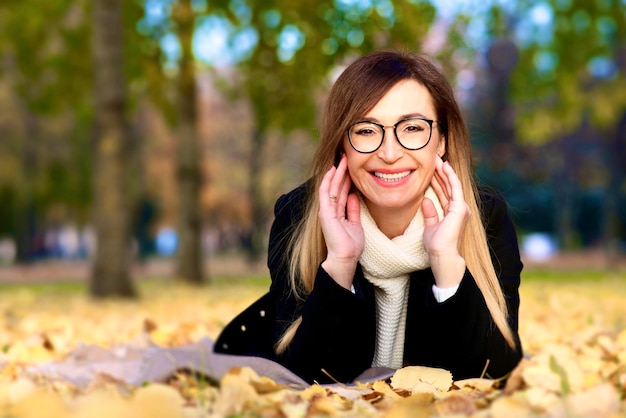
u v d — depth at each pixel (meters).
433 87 2.83
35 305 8.94
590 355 3.46
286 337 2.97
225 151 33.38
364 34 9.93
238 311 6.64
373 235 2.85
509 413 2.04
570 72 14.70
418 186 2.78
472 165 3.00
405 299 2.94
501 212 3.09
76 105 13.95
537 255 28.89
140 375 2.85
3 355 3.67
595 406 2.05
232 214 39.22
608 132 23.56
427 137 2.77
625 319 5.70
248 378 2.33
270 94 12.30
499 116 22.64
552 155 28.31
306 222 3.00
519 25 17.56
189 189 13.19
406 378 2.69
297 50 10.66
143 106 28.61
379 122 2.76
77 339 4.61
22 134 26.78
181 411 2.09
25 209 28.72
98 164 10.19
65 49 13.21
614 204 25.03
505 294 3.03
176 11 12.02
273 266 3.19
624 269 20.09
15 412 2.15
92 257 10.31
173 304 8.37
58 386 2.78
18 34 13.09
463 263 2.76
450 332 2.74
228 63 13.91
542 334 4.41
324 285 2.76
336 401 2.36
